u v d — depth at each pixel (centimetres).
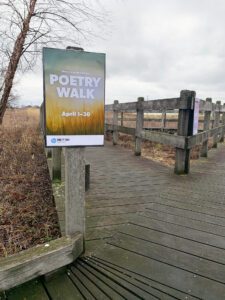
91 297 161
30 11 779
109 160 561
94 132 185
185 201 312
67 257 179
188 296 160
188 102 407
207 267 186
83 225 196
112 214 273
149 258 196
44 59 167
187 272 181
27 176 466
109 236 227
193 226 247
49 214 314
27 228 284
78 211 192
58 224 271
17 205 347
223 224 252
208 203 306
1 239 262
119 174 438
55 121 175
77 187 190
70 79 174
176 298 158
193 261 193
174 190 353
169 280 173
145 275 177
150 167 493
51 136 175
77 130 181
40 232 272
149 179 407
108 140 946
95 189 355
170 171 461
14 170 493
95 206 294
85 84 178
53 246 177
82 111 180
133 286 168
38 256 166
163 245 214
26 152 636
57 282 173
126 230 238
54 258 172
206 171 462
